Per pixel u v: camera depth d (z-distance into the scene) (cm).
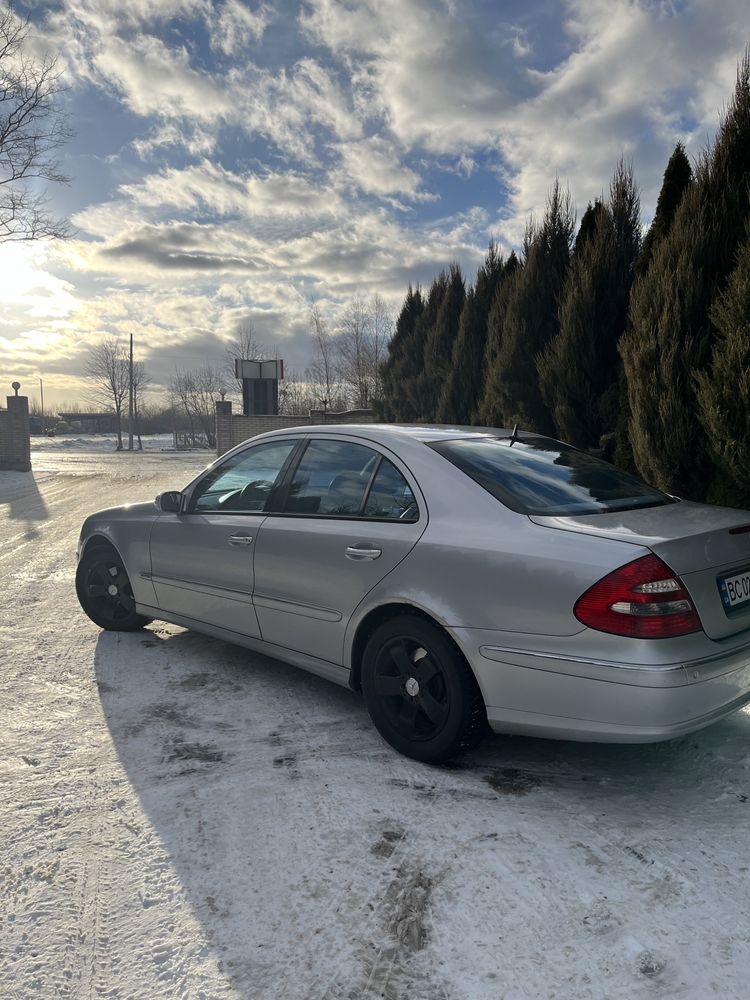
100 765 310
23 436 2386
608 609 250
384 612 324
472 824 262
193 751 323
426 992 186
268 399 3166
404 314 1864
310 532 354
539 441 393
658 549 253
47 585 676
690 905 217
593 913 214
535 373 942
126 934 209
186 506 446
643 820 264
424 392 1539
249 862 241
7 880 234
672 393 550
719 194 559
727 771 300
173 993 188
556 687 263
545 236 958
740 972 191
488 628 279
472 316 1305
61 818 269
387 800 280
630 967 193
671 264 567
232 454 436
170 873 236
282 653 378
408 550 308
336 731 344
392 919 213
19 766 310
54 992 188
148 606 472
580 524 281
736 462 495
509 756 319
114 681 412
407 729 312
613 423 783
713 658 254
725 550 276
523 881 229
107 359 5528
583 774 301
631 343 603
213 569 414
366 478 349
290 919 214
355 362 4203
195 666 439
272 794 285
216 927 211
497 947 201
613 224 826
